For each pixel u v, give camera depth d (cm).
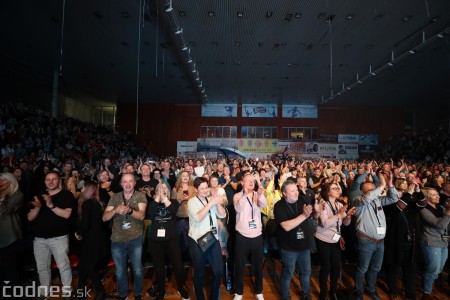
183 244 413
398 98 2130
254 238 337
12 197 331
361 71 1538
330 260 345
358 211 354
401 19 984
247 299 356
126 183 334
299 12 945
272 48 1241
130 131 2466
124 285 337
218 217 350
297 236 329
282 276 338
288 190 334
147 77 1709
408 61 1380
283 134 2467
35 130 1385
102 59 1436
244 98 2230
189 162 959
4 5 950
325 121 2480
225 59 1380
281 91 1984
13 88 1759
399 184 373
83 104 2536
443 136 2002
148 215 362
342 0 877
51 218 332
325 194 364
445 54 1288
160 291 336
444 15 953
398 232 354
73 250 416
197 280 318
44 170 623
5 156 960
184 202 421
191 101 2372
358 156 2447
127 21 1031
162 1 878
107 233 379
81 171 782
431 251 348
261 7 917
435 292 385
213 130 2475
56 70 1627
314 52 1280
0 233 327
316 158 2436
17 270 341
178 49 1266
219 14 961
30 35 1180
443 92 1945
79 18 1025
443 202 407
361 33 1092
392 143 2348
